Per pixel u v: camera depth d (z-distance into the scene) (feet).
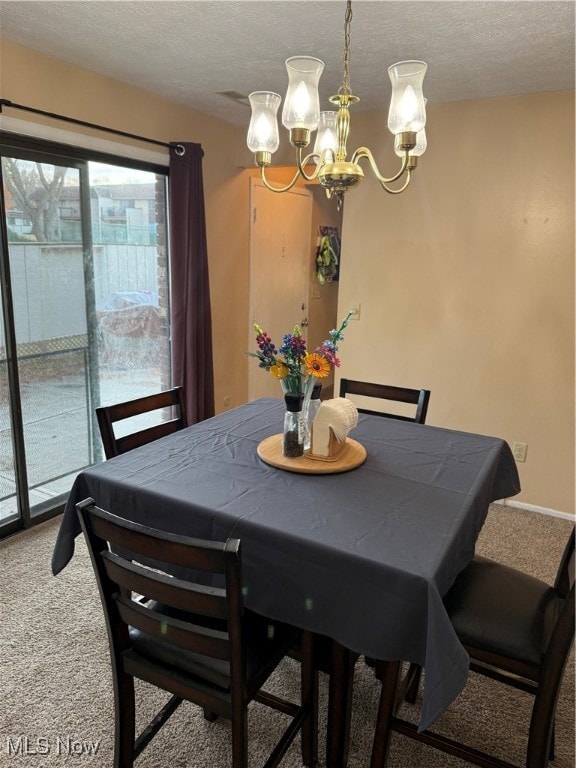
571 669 6.69
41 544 9.14
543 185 10.00
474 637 4.87
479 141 10.39
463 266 10.99
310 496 5.31
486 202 10.54
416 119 4.86
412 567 4.14
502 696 6.34
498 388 11.09
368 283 12.05
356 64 8.57
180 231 11.48
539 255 10.27
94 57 8.73
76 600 7.70
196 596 3.92
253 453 6.40
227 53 8.42
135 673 4.65
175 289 11.73
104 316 10.87
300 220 16.74
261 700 5.27
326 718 6.01
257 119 5.68
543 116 9.78
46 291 9.59
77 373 10.48
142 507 5.36
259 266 15.11
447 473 5.99
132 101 10.32
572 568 5.09
